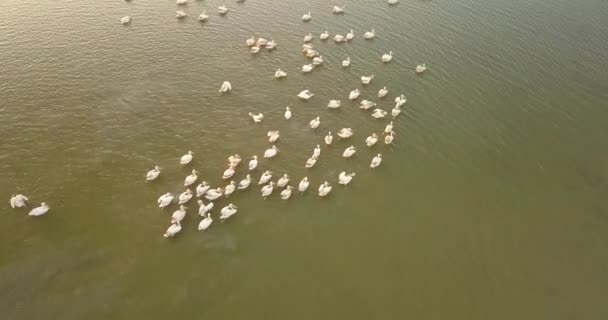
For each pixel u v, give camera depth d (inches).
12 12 3334.2
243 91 2672.2
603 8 3944.4
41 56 2854.3
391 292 1697.8
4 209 1866.4
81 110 2438.5
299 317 1598.2
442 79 2913.4
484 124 2561.5
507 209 2066.9
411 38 3346.5
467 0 3983.8
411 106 2662.4
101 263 1696.6
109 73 2741.1
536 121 2613.2
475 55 3181.6
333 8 3690.9
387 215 1994.3
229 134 2351.1
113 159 2149.4
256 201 1995.6
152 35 3161.9
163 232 1828.2
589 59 3201.3
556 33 3506.4
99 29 3193.9
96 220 1852.9
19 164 2087.8
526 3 3973.9
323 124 2470.5
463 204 2074.3
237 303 1620.3
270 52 3056.1
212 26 3324.3
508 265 1828.2
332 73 2901.1
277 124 2444.6
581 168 2319.1
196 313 1579.7
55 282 1620.3
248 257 1770.4
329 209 1996.8
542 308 1688.0
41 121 2346.2
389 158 2287.2
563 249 1907.0
